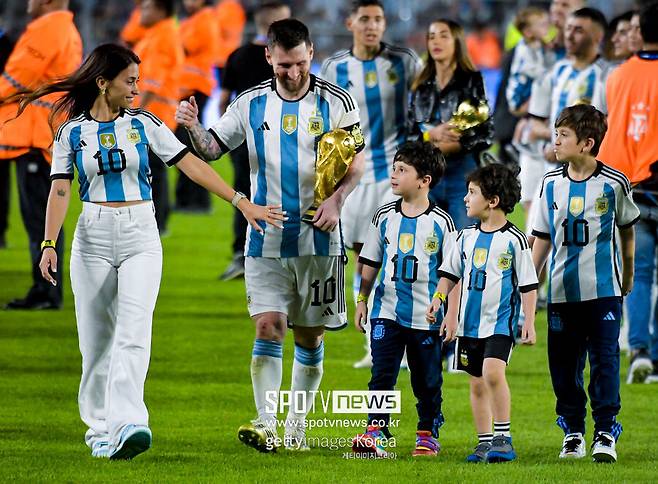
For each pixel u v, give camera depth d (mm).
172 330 39094
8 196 53344
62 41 38812
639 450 26047
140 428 23375
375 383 25156
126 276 23859
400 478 23000
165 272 49500
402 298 25125
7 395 30672
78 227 24219
